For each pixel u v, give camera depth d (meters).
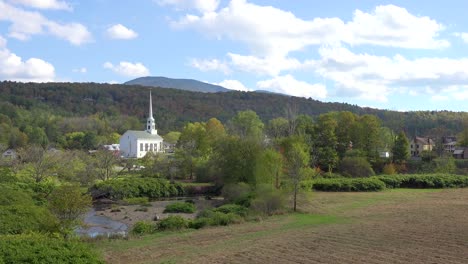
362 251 23.27
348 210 45.09
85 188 67.69
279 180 51.25
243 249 24.73
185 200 62.78
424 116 193.50
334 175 76.12
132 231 34.03
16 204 30.81
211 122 117.62
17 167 69.00
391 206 47.72
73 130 155.50
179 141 95.69
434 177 72.31
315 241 26.66
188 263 21.50
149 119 159.62
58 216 30.00
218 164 69.06
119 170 92.38
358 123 93.19
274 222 37.03
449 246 24.12
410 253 22.44
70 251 14.72
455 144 126.94
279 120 110.19
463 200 52.66
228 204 48.16
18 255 13.45
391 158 93.38
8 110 159.50
